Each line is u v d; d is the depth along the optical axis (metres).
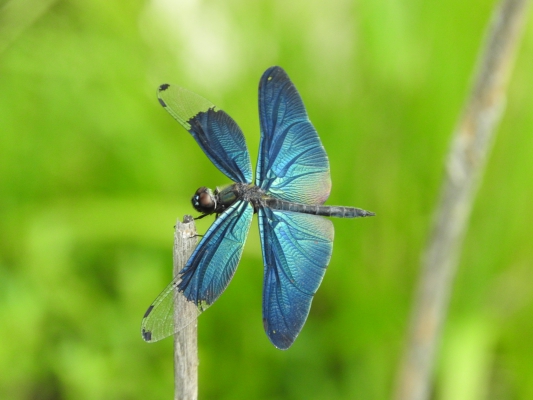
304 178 0.63
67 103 0.69
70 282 0.68
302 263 0.62
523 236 0.66
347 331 0.67
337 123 0.67
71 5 0.69
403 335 0.65
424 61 0.67
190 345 0.60
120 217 0.68
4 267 0.68
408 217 0.67
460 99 0.66
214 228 0.62
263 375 0.67
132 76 0.69
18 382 0.67
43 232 0.68
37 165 0.69
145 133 0.69
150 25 0.69
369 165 0.67
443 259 0.62
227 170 0.63
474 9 0.66
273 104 0.63
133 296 0.68
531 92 0.66
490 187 0.66
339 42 0.68
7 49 0.69
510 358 0.67
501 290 0.66
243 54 0.68
